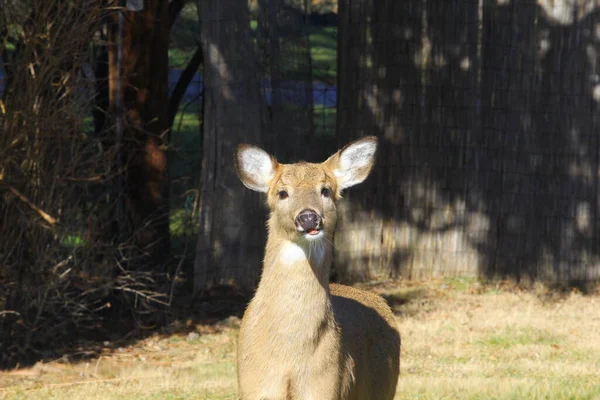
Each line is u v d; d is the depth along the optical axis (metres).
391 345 7.27
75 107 13.12
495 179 17.44
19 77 12.43
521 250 17.44
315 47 28.11
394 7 17.27
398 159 17.45
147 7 15.42
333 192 6.26
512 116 17.38
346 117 17.52
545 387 9.91
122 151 15.27
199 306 15.30
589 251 17.28
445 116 17.39
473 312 15.11
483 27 17.34
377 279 17.45
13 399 9.98
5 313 12.67
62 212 13.41
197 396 9.83
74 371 11.60
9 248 12.80
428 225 17.53
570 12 17.25
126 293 14.73
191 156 22.12
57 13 12.46
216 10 16.09
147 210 15.54
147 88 15.54
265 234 16.34
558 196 17.34
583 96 17.23
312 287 5.97
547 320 14.55
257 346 6.04
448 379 10.42
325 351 6.02
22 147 12.66
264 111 16.61
